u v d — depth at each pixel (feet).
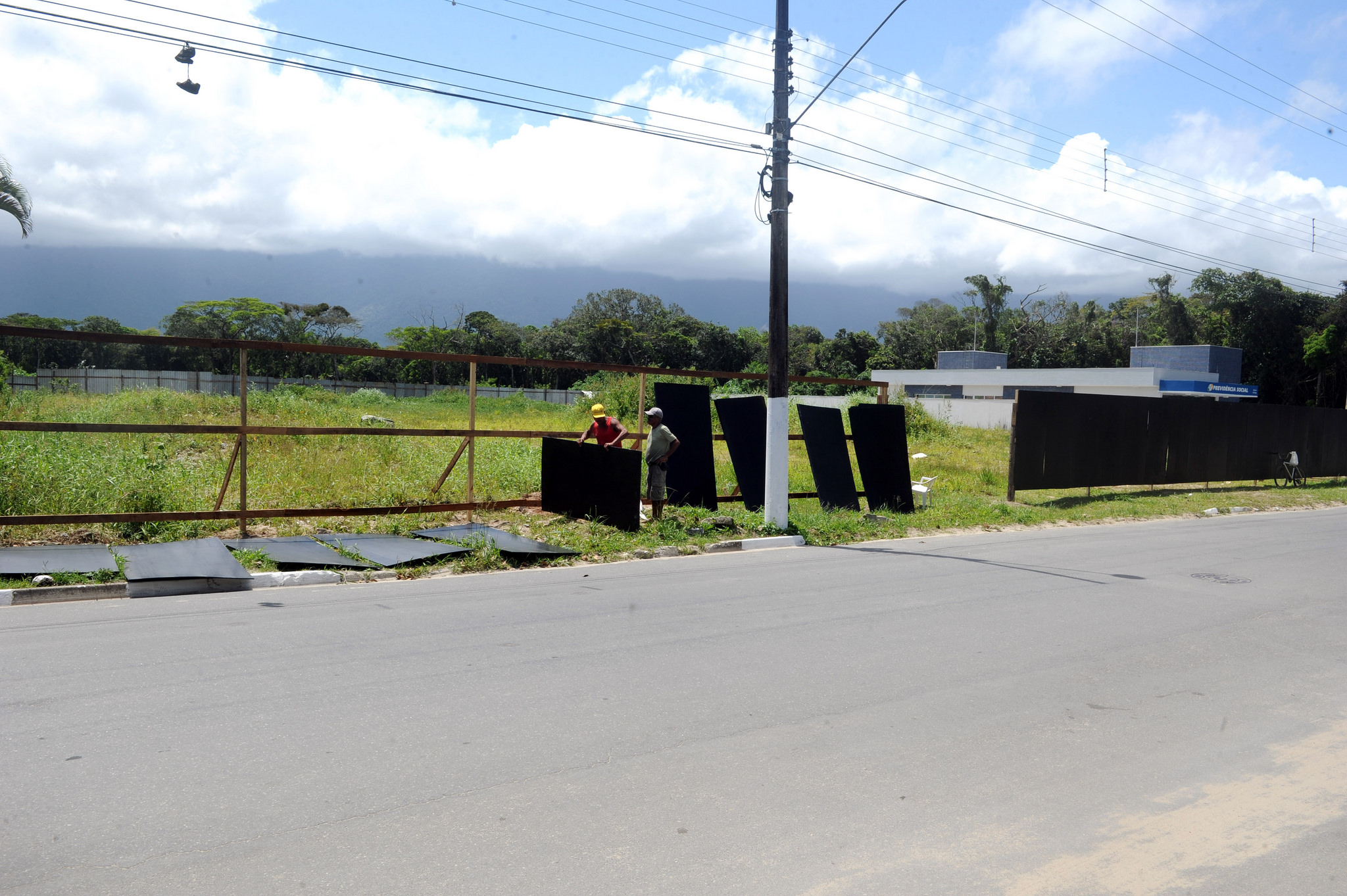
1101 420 62.18
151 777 12.56
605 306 289.33
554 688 17.07
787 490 40.55
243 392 32.01
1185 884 10.60
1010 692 17.74
